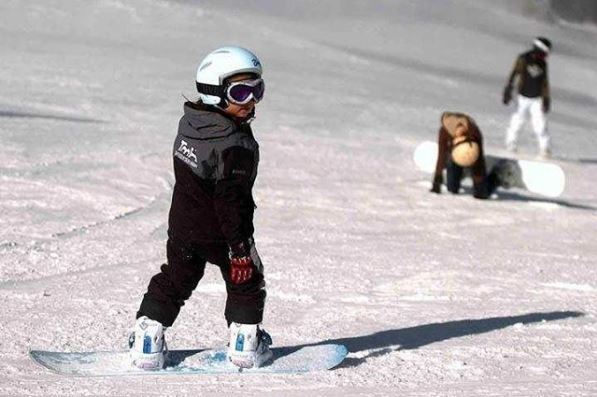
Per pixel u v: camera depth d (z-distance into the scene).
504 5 123.31
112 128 38.12
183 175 12.50
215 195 12.19
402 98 61.41
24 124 36.31
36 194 26.27
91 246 21.66
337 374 13.30
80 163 30.67
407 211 29.19
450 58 89.06
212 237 12.57
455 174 32.50
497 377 13.48
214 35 75.56
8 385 12.30
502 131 55.28
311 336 15.45
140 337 12.90
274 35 80.06
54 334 14.81
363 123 49.62
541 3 125.88
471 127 31.83
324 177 33.28
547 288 20.05
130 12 77.44
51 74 51.50
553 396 12.62
